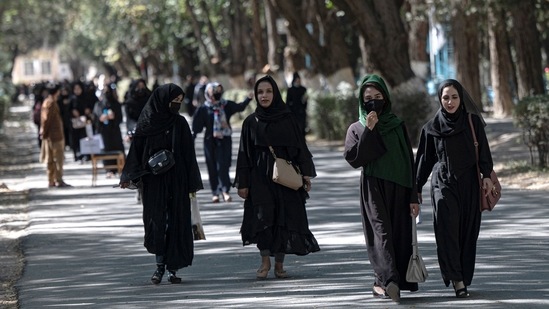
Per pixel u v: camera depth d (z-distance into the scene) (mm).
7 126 112438
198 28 111875
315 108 70750
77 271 25938
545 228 29641
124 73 180250
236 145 70875
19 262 27969
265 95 23344
